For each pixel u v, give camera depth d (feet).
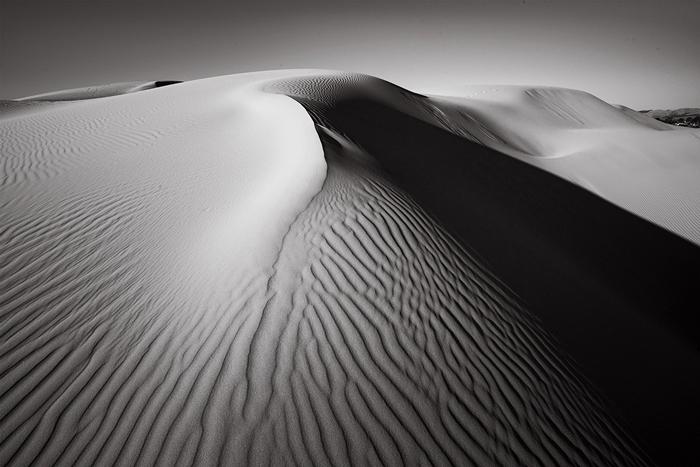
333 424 8.95
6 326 13.09
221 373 9.98
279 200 18.16
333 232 15.65
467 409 10.16
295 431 8.68
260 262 13.71
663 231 40.34
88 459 8.46
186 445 8.44
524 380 11.84
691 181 53.01
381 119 49.19
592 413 12.22
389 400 9.77
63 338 12.28
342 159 23.85
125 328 12.37
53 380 10.64
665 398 15.56
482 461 9.11
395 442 8.91
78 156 32.99
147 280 15.06
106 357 11.22
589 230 34.76
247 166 26.81
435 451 8.97
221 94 57.98
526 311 16.08
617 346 17.61
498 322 14.10
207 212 20.79
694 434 14.17
